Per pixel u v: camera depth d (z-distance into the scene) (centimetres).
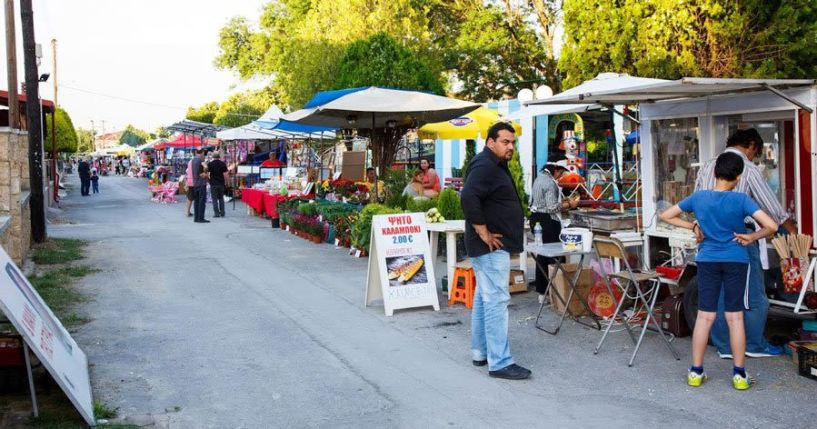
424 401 555
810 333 644
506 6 2764
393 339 729
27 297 544
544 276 842
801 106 663
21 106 2475
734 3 1167
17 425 494
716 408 530
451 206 1152
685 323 711
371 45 1927
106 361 651
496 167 602
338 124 1599
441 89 2019
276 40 3822
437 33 2980
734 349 567
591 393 568
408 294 841
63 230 1680
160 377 610
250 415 528
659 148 834
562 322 775
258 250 1340
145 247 1380
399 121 1562
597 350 670
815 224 674
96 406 521
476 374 619
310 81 2466
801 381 582
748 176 623
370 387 587
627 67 1322
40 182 1407
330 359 662
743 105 738
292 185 1939
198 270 1122
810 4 1159
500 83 2841
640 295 656
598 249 695
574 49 1426
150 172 5306
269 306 873
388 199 1377
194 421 515
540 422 511
